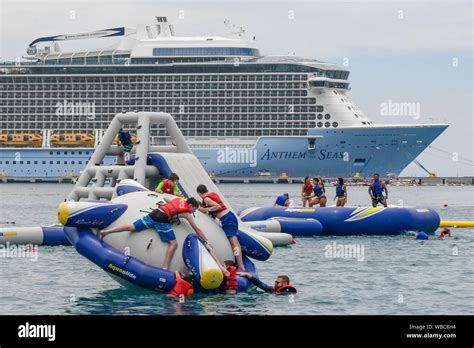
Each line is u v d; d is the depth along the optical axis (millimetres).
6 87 120312
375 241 28141
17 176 119188
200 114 116438
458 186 142875
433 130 112812
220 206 17984
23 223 38719
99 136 118625
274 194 86750
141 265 16750
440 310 16266
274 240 26500
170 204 16969
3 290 18016
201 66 116438
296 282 19375
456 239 29078
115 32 122250
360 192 98312
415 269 21547
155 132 113125
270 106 115312
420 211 30969
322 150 114062
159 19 125188
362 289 18484
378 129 112875
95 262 16969
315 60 117375
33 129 119750
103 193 26312
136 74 117938
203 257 16750
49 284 18781
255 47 118562
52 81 119625
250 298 16953
